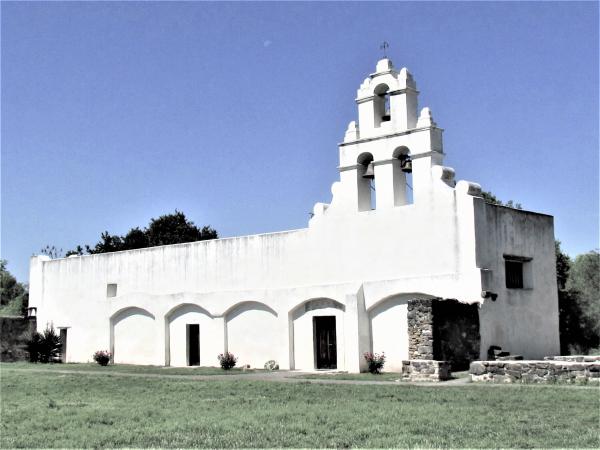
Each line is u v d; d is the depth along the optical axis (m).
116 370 34.09
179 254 37.38
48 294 44.22
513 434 13.62
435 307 25.67
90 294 41.56
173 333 37.31
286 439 13.68
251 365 33.75
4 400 21.70
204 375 30.08
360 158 30.86
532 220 30.53
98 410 18.56
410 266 28.58
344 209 30.98
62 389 24.69
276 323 32.97
